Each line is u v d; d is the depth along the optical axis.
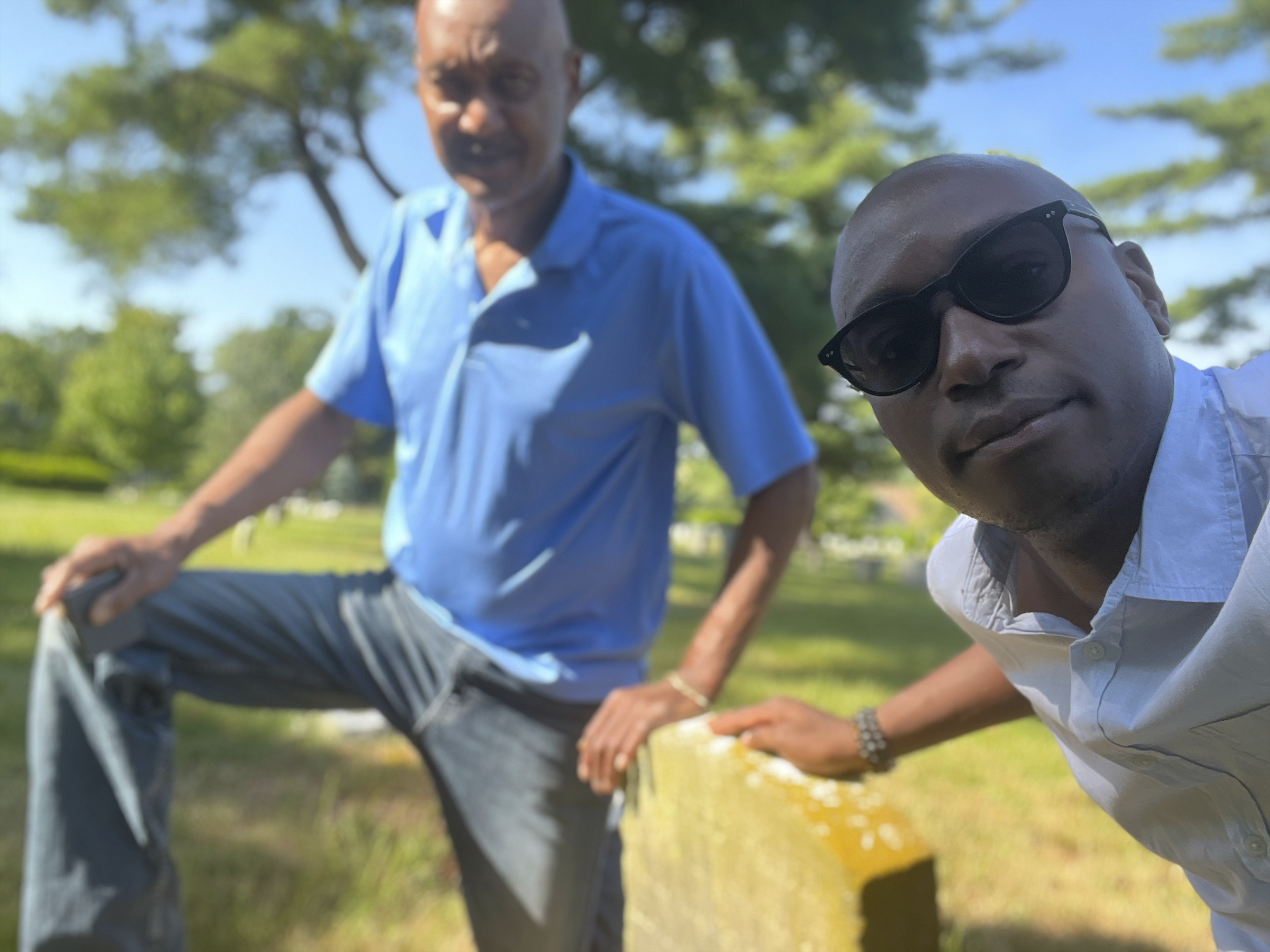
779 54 13.51
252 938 2.55
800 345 14.67
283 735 4.55
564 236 1.95
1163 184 34.19
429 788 3.90
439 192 2.27
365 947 2.58
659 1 13.17
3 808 3.39
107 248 15.48
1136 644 0.90
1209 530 0.83
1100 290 0.81
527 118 1.90
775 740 1.57
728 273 2.07
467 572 2.03
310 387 2.31
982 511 0.85
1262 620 0.76
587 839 2.03
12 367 62.25
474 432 2.02
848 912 1.23
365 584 2.19
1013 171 0.84
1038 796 4.23
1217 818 0.98
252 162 15.61
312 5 14.06
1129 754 0.96
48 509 22.86
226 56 14.45
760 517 2.02
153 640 1.98
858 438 25.75
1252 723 0.85
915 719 1.45
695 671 1.91
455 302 2.06
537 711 2.01
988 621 1.07
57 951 1.91
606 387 1.99
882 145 27.14
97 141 14.91
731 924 1.51
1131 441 0.82
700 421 2.05
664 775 1.72
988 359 0.78
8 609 7.70
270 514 24.55
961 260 0.80
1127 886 3.27
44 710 1.93
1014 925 2.83
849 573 27.53
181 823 3.30
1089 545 0.89
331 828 3.27
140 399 53.81
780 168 28.69
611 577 2.04
